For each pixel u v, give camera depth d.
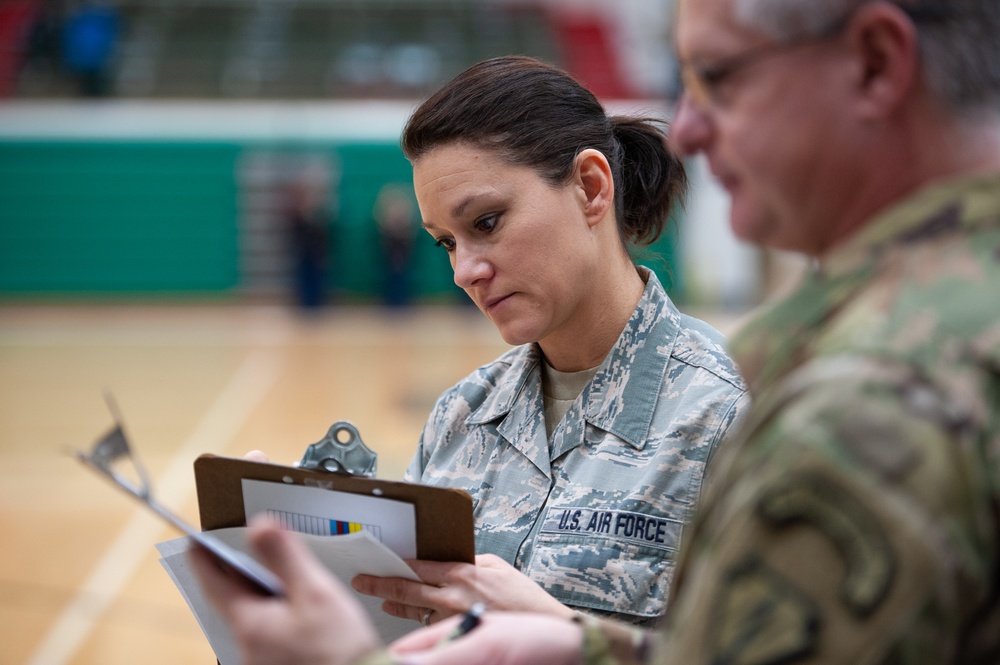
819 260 1.05
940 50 0.91
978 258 0.90
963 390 0.84
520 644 1.12
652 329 1.91
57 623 5.33
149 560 6.39
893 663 0.82
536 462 1.89
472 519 1.51
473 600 1.52
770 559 0.86
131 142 19.27
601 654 1.11
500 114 1.75
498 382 2.07
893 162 0.96
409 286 18.81
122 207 19.34
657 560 1.73
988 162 0.94
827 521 0.83
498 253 1.78
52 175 19.22
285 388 12.24
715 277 17.83
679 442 1.78
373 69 22.45
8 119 19.27
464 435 2.04
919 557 0.81
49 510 7.50
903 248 0.93
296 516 1.61
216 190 19.39
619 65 23.22
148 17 25.33
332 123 19.61
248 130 19.44
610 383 1.89
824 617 0.83
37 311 18.47
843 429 0.84
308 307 18.39
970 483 0.83
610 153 1.91
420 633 1.21
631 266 2.00
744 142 1.00
